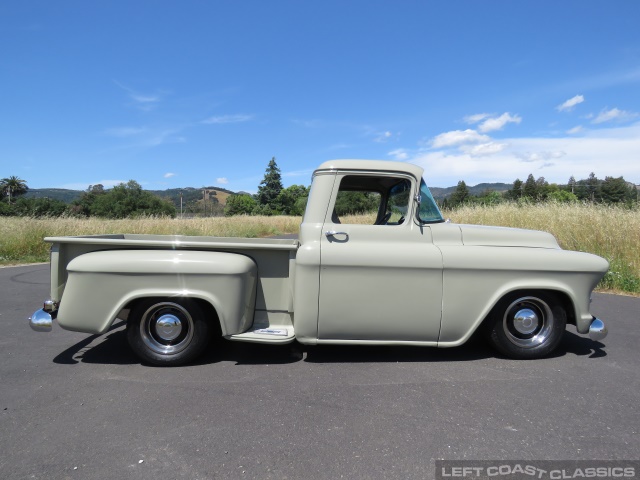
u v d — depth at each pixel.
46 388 3.00
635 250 8.25
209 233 18.84
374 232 3.40
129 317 3.33
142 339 3.36
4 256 11.06
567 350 3.88
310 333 3.33
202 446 2.26
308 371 3.32
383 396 2.88
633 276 7.45
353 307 3.30
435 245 3.43
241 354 3.71
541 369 3.39
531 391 2.97
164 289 3.20
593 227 9.17
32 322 3.25
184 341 3.39
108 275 3.19
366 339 3.38
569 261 3.41
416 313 3.32
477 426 2.48
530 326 3.57
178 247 3.38
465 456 2.18
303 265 3.28
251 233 20.81
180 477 1.99
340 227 3.41
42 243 11.94
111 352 3.79
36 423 2.50
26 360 3.58
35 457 2.15
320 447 2.25
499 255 3.37
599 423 2.53
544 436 2.38
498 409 2.70
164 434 2.38
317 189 3.50
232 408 2.70
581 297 3.46
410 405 2.75
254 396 2.87
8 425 2.47
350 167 3.50
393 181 3.62
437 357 3.65
